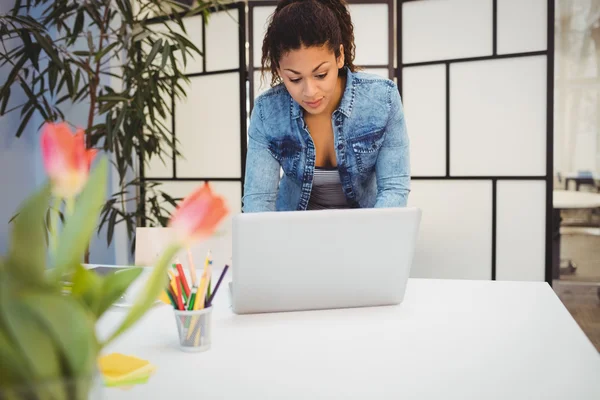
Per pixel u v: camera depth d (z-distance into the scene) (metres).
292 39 1.41
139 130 2.92
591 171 3.70
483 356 0.86
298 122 1.65
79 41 3.14
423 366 0.82
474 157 2.82
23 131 2.90
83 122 3.21
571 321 1.05
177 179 3.37
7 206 2.79
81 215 0.40
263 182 1.70
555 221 3.77
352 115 1.65
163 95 3.36
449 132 2.87
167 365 0.84
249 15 3.05
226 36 3.11
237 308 1.11
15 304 0.35
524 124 2.70
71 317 0.37
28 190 2.94
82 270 0.42
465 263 2.87
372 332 1.00
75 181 0.39
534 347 0.90
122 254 3.48
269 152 1.70
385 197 1.64
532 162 2.69
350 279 1.12
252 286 1.09
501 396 0.71
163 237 1.71
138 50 2.87
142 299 0.41
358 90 1.64
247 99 3.17
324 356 0.87
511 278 2.77
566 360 0.84
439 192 2.92
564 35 3.69
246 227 1.03
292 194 1.82
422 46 2.90
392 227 1.09
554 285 3.77
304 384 0.76
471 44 2.79
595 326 3.18
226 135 3.17
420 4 2.89
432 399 0.70
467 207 2.85
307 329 1.02
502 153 2.76
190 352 0.90
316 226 1.06
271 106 1.66
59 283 0.40
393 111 1.65
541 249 2.70
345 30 1.60
